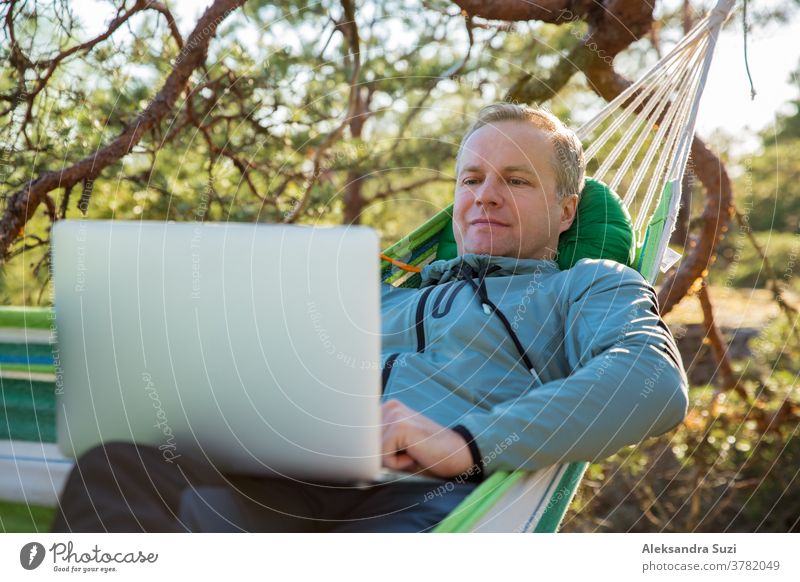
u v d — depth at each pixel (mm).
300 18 3613
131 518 1037
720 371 3504
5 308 1291
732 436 3479
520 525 1313
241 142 3590
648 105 2238
